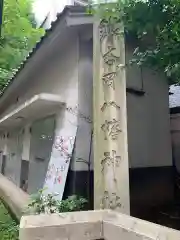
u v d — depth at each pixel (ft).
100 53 11.86
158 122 17.17
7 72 28.50
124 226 5.90
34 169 22.47
